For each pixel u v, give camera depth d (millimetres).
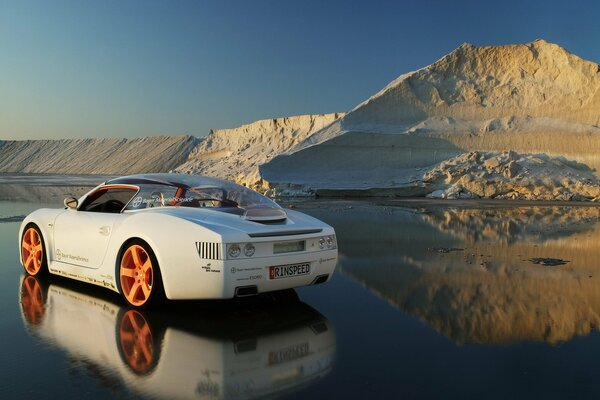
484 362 2422
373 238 7578
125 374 2227
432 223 10203
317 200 21891
